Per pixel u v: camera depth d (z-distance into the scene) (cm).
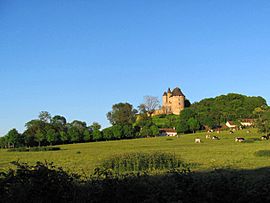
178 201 912
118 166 3984
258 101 19150
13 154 9169
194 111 18775
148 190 952
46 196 923
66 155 7788
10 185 928
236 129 15800
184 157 5622
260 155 5588
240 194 967
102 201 945
